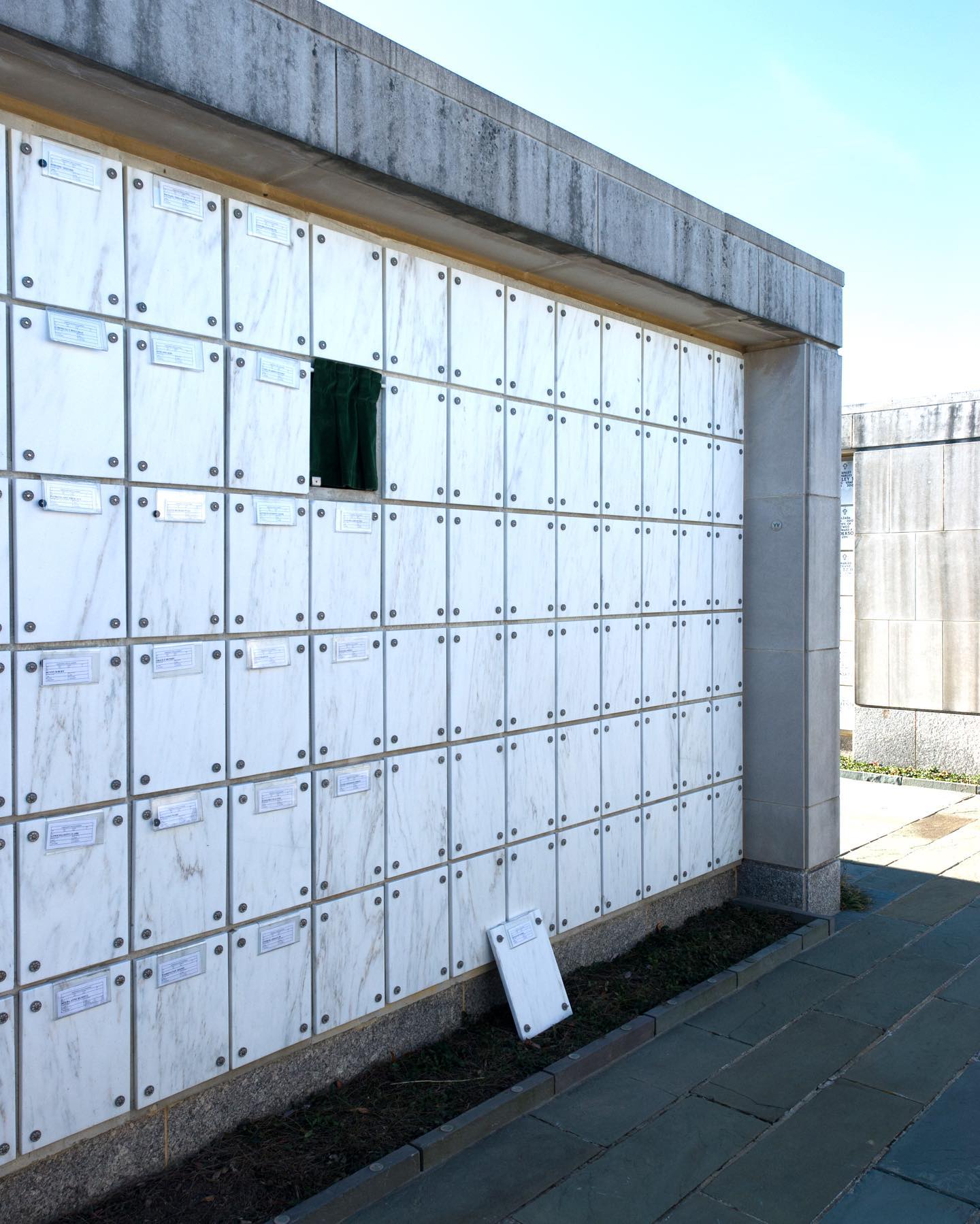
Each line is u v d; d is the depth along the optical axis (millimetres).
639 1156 3791
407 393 4375
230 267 3672
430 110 3893
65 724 3215
